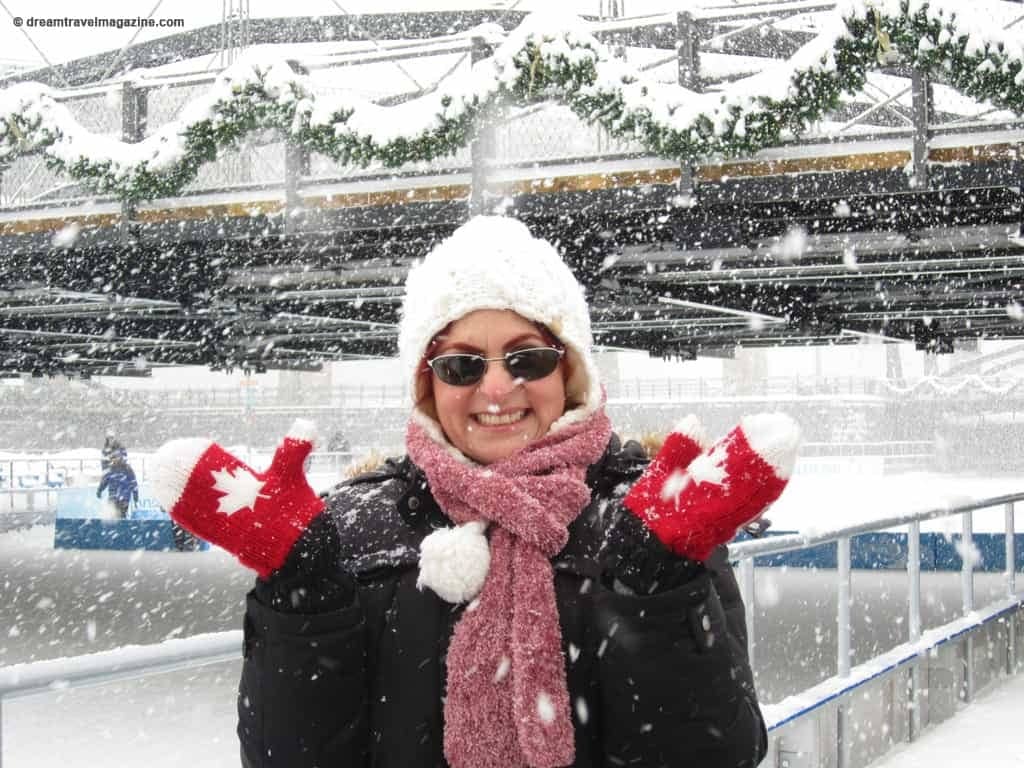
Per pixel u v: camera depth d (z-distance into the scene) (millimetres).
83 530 20047
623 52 8414
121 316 13711
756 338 16906
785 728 5074
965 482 33062
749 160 8117
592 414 1788
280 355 19578
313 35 16406
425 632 1697
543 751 1572
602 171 8578
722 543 1600
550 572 1655
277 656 1573
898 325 16484
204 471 1531
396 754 1676
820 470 38438
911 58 6938
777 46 11672
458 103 8133
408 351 1804
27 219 10438
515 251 1764
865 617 11234
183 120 8953
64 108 9477
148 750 6316
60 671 1953
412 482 1779
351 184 9305
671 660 1522
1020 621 8406
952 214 8391
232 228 9688
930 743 6215
